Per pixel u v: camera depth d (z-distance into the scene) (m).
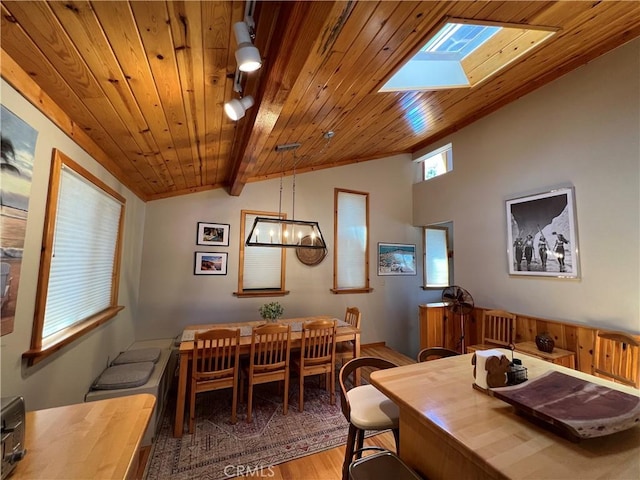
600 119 2.86
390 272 5.31
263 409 2.87
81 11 1.04
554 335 3.14
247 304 4.25
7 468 0.81
